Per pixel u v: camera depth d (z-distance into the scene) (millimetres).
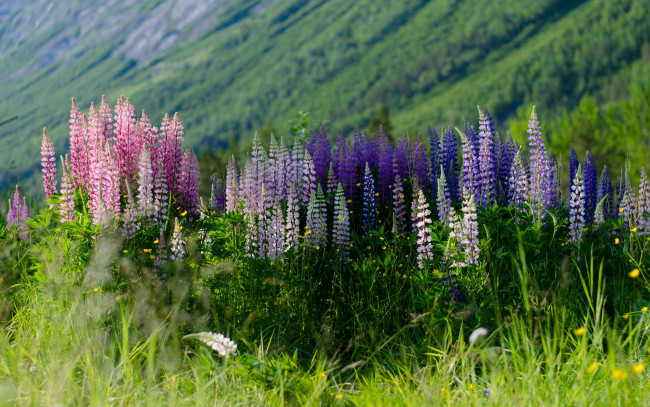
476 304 5293
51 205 5809
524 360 4477
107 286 5152
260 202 6203
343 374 5105
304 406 3975
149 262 5582
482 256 5617
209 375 4434
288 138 10328
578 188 6219
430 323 4980
